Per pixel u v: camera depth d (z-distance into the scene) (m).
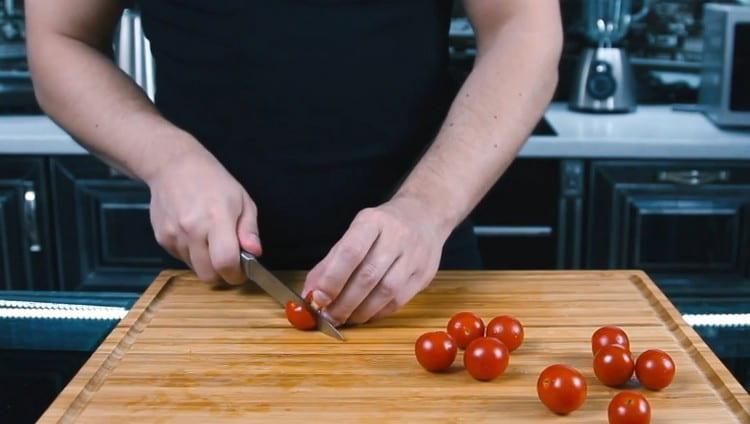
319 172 1.14
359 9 1.09
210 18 1.09
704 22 2.26
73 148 2.00
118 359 0.95
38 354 0.96
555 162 1.98
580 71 2.28
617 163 1.98
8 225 2.05
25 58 2.29
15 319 1.01
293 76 1.10
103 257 2.09
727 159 1.98
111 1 1.14
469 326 0.97
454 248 1.20
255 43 1.09
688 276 2.04
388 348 0.97
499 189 1.99
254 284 1.10
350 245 0.96
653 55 2.41
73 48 1.12
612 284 1.11
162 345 0.97
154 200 1.03
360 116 1.12
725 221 2.01
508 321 0.97
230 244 1.00
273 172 1.13
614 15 2.32
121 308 1.04
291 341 0.98
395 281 0.98
